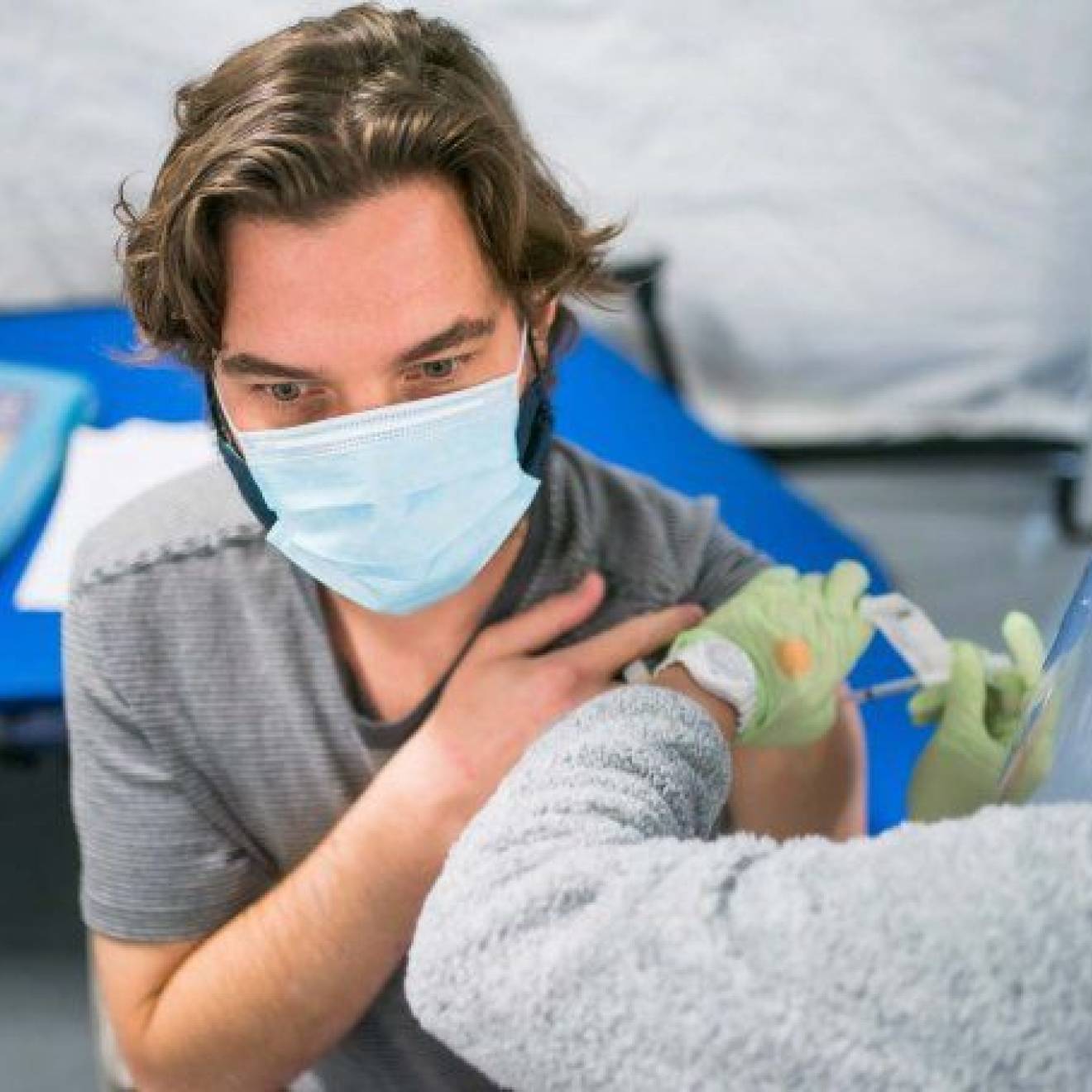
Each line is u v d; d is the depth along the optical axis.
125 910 0.83
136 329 0.71
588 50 2.17
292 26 0.65
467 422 0.68
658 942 0.47
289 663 0.78
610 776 0.56
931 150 2.27
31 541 1.55
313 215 0.58
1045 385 2.55
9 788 2.11
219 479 0.84
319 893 0.76
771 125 2.25
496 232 0.63
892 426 2.64
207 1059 0.81
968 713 0.81
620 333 2.48
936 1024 0.44
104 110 2.18
